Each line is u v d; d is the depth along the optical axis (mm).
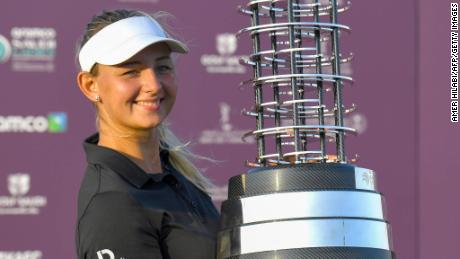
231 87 13742
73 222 13391
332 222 4527
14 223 13273
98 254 5273
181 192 5719
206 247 5547
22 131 13312
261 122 4773
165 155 6129
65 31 13430
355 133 4742
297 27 4625
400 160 14109
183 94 13648
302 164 4617
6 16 13320
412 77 14125
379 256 4590
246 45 13797
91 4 13484
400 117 14109
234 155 13695
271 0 4727
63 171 13383
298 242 4500
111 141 5703
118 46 5355
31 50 13352
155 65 5492
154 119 5504
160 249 5496
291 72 4590
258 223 4570
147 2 13586
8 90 13297
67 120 13391
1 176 13258
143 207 5426
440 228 14102
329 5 4730
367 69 14062
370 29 14062
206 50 13703
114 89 5445
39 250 13312
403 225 14070
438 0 14141
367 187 4680
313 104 5141
